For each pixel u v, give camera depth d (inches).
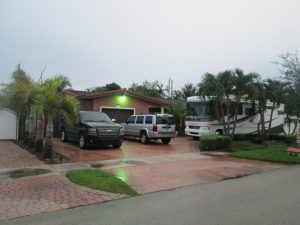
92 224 223.1
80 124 649.0
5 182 343.0
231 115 881.5
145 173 416.8
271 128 1055.6
